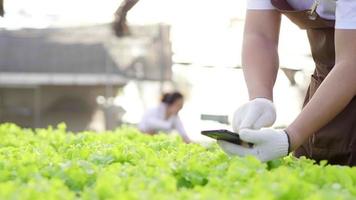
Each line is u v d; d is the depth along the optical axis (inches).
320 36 154.7
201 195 93.4
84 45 813.2
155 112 418.3
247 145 131.6
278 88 572.1
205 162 126.0
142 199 90.4
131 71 775.7
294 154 159.6
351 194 105.1
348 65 134.5
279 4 151.1
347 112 150.0
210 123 663.1
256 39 153.2
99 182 103.7
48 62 828.6
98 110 819.4
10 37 834.2
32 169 116.5
